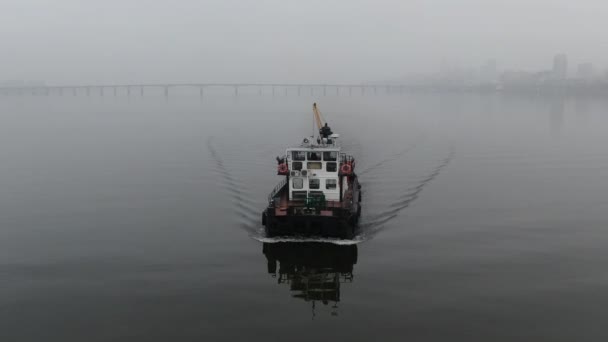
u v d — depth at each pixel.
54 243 42.16
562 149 88.62
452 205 52.53
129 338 28.02
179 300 32.22
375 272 36.12
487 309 30.91
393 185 61.00
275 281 34.91
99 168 74.19
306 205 42.09
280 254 39.28
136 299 32.31
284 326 29.25
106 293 33.12
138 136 113.12
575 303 31.62
